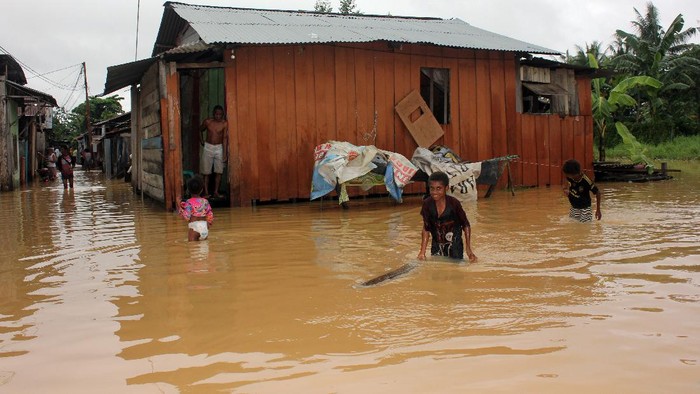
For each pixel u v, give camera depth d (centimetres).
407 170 1162
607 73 1669
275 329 394
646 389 288
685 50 3644
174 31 1658
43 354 360
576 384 295
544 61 1566
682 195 1298
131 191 1817
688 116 3647
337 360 336
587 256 609
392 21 1644
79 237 836
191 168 1484
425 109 1413
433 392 289
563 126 1636
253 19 1411
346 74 1335
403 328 387
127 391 303
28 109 2306
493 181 1265
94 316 436
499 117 1519
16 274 589
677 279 503
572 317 402
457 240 612
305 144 1300
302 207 1204
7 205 1381
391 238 777
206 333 390
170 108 1173
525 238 734
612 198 1245
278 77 1271
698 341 352
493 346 350
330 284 513
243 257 654
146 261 643
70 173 1920
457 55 1457
